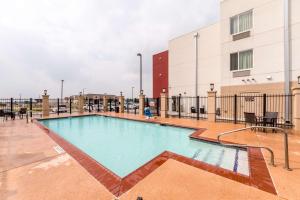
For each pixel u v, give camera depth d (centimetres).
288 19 1248
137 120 1551
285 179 385
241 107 1502
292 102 1110
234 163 555
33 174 418
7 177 403
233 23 1590
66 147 651
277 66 1316
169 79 2400
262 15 1395
